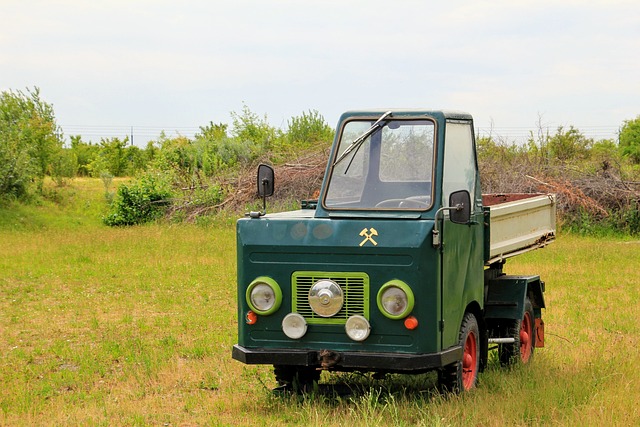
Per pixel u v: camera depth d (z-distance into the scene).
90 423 8.88
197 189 36.09
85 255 24.62
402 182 9.41
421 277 8.88
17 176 37.62
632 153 50.28
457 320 9.51
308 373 10.39
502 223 11.22
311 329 9.17
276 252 9.27
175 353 12.53
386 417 8.82
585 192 31.78
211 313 15.98
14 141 38.81
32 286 19.36
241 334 9.44
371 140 9.62
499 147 33.88
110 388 10.68
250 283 9.34
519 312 11.12
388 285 8.90
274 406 9.53
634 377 10.42
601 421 8.34
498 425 8.40
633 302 16.69
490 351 12.24
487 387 10.12
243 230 9.41
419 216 9.15
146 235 29.89
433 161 9.38
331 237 9.08
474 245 10.14
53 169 43.53
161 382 10.82
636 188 31.78
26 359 12.52
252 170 37.00
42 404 9.88
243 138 43.03
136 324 15.13
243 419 9.01
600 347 12.34
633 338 13.44
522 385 9.98
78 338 14.05
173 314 16.12
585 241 28.02
